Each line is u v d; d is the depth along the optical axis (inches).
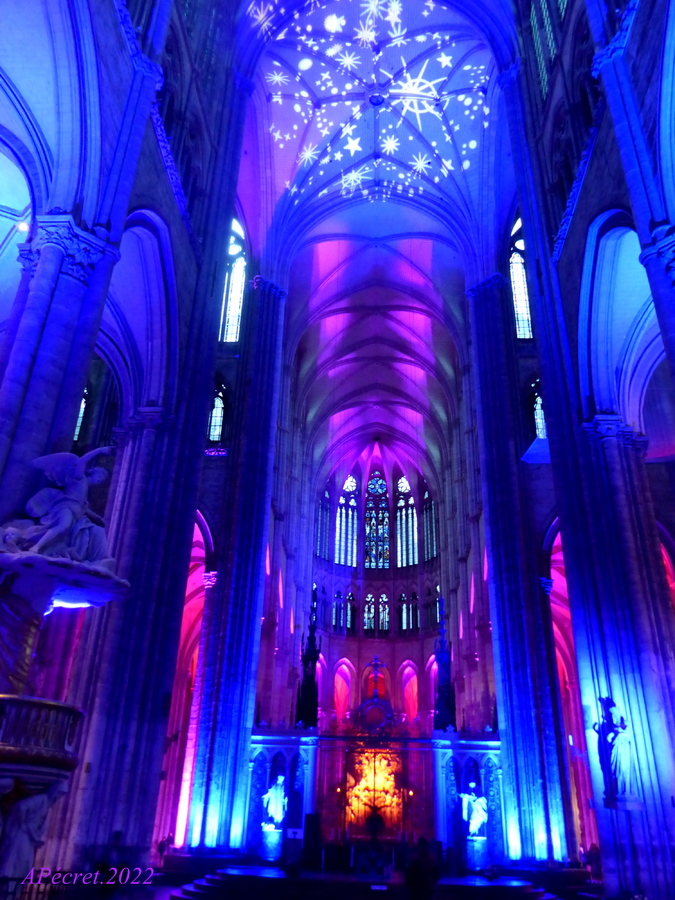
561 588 1425.9
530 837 828.6
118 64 520.4
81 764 568.1
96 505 964.6
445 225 1272.1
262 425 1098.7
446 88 1178.6
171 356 703.7
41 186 476.7
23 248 453.7
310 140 1234.6
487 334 1135.0
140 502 650.8
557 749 860.0
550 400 704.4
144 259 645.3
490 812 903.7
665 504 959.0
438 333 1636.3
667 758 550.0
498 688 922.7
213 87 849.5
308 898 673.0
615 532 628.4
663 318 440.1
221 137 847.1
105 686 577.3
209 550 1018.1
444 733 968.9
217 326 759.7
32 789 305.4
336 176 1280.8
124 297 681.0
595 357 679.1
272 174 1234.0
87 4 470.0
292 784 951.0
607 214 591.5
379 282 1534.2
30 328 413.1
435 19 1099.3
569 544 648.4
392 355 1772.9
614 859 539.5
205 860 821.2
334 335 1681.8
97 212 474.9
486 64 1133.7
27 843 299.1
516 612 936.3
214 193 805.9
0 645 343.9
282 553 1461.6
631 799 542.6
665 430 912.3
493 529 1002.1
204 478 1064.2
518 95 888.9
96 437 1031.0
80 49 471.2
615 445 658.2
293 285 1471.5
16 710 303.1
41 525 361.4
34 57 472.4
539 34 839.1
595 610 617.0
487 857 880.9
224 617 965.8
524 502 1003.3
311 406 1877.5
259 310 1175.6
